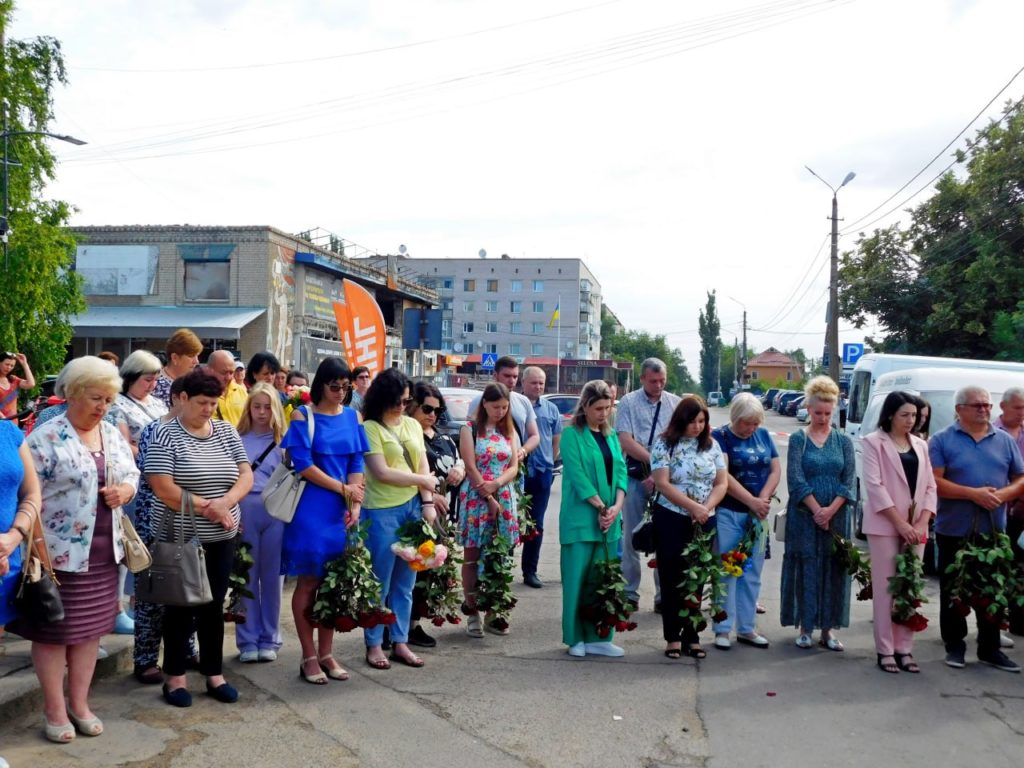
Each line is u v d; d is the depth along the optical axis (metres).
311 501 5.27
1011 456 6.22
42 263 18.09
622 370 46.19
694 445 6.17
